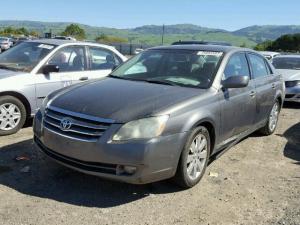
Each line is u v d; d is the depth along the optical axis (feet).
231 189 16.65
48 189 15.71
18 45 26.71
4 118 22.57
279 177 18.33
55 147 15.33
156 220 13.83
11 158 18.78
